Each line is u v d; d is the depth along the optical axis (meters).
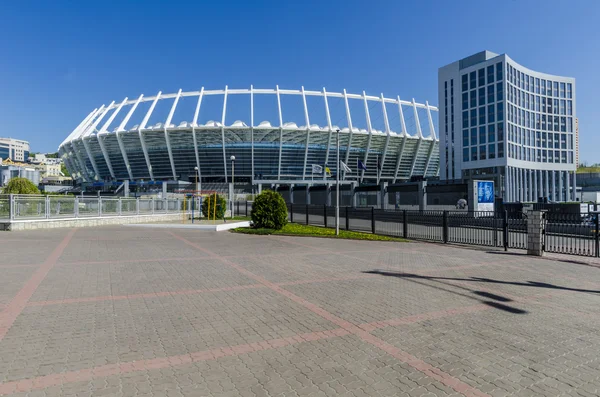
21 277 7.71
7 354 3.95
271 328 4.92
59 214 20.23
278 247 13.46
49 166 182.00
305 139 76.00
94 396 3.12
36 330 4.70
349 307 5.94
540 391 3.36
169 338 4.51
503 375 3.66
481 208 27.78
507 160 55.81
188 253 11.62
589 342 4.56
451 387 3.40
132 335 4.58
